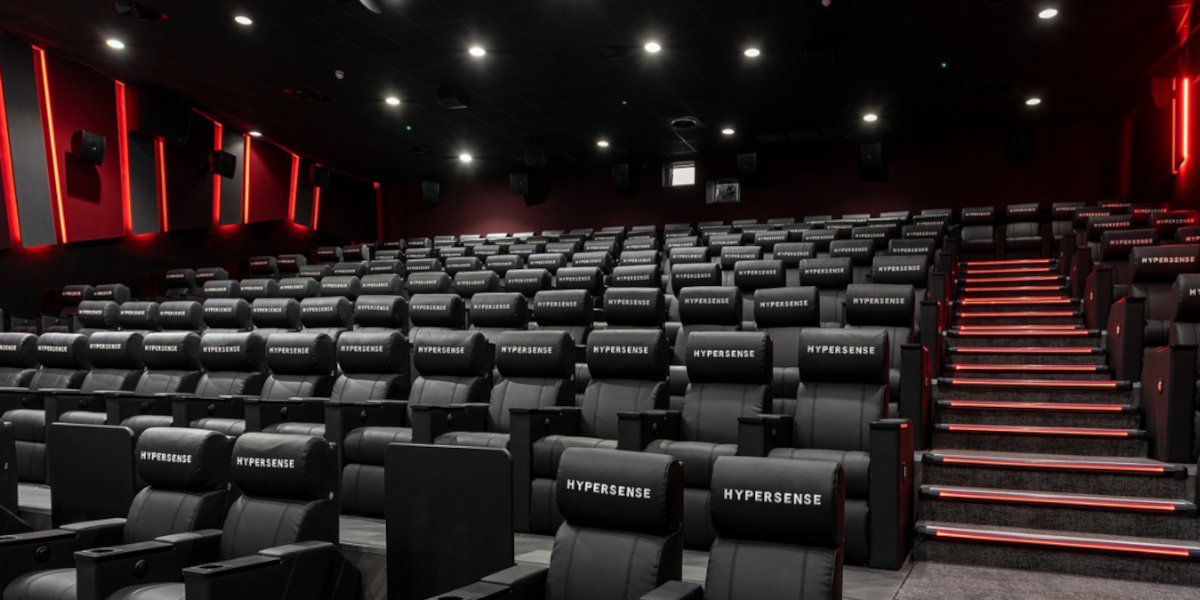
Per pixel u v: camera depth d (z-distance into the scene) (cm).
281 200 1459
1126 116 1221
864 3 840
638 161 1559
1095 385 532
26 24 923
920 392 479
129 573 316
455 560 330
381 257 1250
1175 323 505
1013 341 673
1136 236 754
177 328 721
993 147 1337
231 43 962
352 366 568
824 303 682
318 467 342
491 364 558
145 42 966
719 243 1027
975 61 1009
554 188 1625
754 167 1437
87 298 991
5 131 974
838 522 249
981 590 343
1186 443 425
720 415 447
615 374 493
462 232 1689
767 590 248
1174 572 354
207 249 1283
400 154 1501
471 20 890
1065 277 874
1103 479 419
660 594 242
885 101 1178
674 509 272
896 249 859
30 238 1002
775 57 1000
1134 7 845
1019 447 485
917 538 397
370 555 377
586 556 277
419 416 459
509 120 1280
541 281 773
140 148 1155
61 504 437
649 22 896
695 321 561
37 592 332
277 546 319
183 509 357
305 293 861
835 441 420
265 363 623
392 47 970
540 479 436
